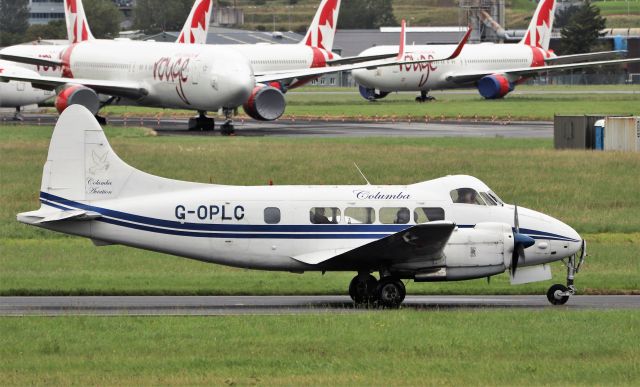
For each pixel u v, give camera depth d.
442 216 116.69
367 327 97.94
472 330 96.69
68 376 80.06
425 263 113.31
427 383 78.81
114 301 118.06
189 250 116.31
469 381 79.62
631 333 95.50
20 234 175.25
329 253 115.25
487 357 86.81
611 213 199.50
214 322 100.06
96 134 117.00
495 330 96.81
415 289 129.12
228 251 115.94
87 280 131.75
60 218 114.88
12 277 133.88
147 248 116.81
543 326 98.56
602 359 86.25
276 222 115.44
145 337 93.25
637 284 130.75
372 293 115.88
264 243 115.62
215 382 78.69
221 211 115.44
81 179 117.00
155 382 78.50
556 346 90.50
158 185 117.56
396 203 116.56
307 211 115.69
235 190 116.81
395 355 87.44
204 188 117.56
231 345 90.38
